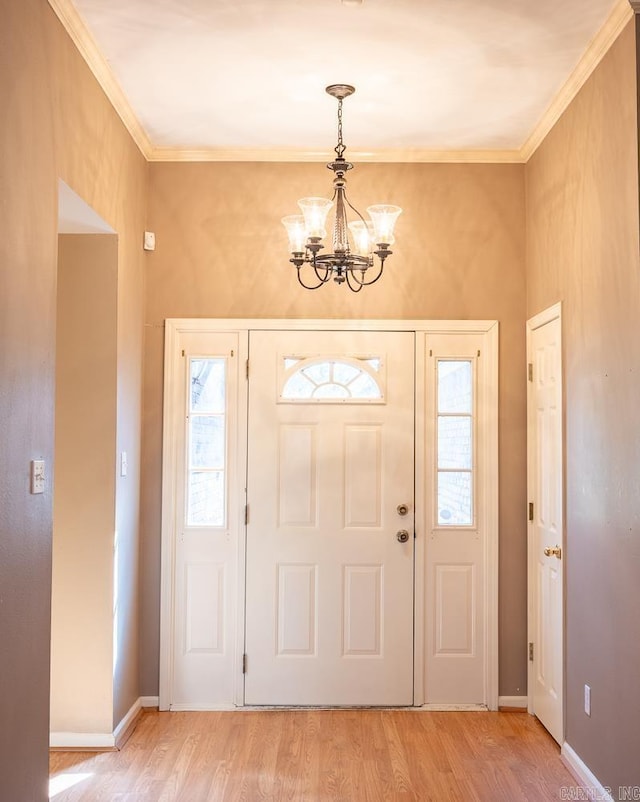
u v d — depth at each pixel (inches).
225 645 177.8
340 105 151.2
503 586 178.4
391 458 179.6
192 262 180.7
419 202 181.8
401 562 178.7
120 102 151.9
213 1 119.4
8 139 99.0
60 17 118.8
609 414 126.2
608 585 126.3
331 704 177.2
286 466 179.5
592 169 135.2
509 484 179.5
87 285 155.6
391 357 180.4
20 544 103.3
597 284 132.1
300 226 141.6
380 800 130.8
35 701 109.1
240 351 180.1
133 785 136.0
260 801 130.1
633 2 115.0
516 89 148.9
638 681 113.9
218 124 166.7
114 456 154.8
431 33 128.4
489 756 149.7
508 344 180.5
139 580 176.9
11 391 100.0
